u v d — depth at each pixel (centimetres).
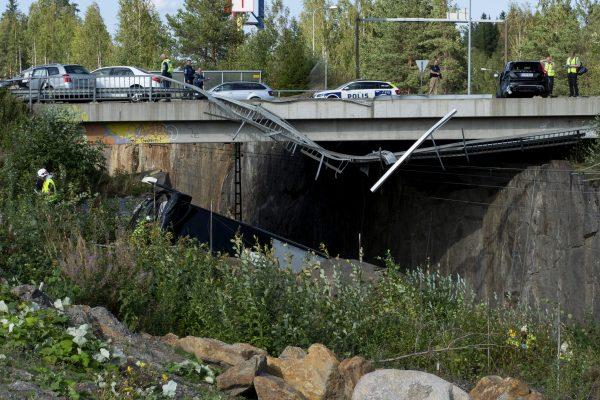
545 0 9394
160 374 988
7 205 1877
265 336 1318
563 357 1420
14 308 1019
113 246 1499
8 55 14850
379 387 983
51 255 1454
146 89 3694
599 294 3062
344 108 3647
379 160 3750
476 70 11662
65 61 13625
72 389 837
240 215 4906
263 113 3584
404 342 1417
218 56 8594
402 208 4450
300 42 7444
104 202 2472
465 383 1331
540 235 3403
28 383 843
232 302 1363
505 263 3606
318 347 1088
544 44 9244
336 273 1484
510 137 3569
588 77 8362
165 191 2691
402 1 9900
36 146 2916
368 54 10250
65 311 1084
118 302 1331
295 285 1394
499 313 1661
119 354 970
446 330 1470
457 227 4025
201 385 1009
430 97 3728
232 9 7294
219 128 3669
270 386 996
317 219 5062
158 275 1439
